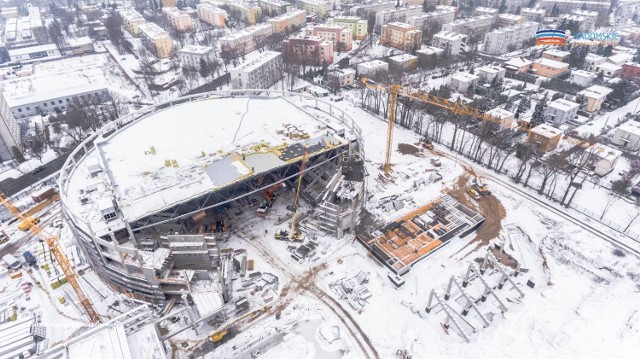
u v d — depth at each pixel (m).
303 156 112.31
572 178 118.88
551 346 79.56
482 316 82.75
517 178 132.00
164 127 130.62
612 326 83.56
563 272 97.62
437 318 86.88
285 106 144.00
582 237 108.88
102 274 96.50
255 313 88.62
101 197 98.25
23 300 94.00
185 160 112.06
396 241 106.62
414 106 170.38
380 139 160.75
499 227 113.12
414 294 92.62
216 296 86.50
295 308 89.81
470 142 156.38
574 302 89.50
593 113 176.38
